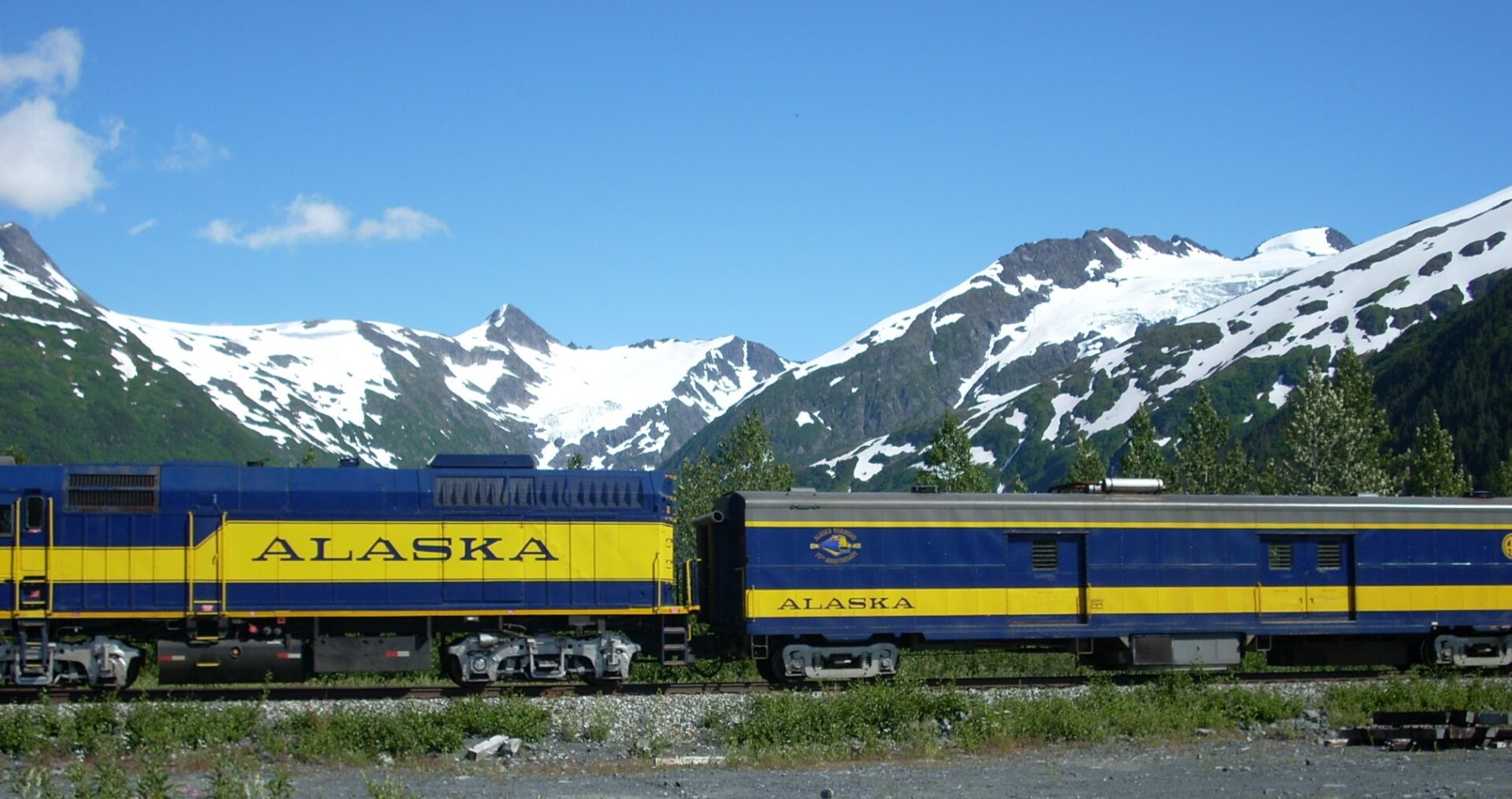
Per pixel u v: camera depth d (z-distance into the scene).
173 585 29.17
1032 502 32.59
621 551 31.28
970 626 31.91
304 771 22.27
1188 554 33.19
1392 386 177.75
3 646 28.50
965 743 24.52
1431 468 89.12
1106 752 24.25
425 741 23.86
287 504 29.86
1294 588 33.72
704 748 24.80
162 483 29.39
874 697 26.20
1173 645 32.97
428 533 30.36
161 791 17.97
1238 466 94.38
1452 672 33.56
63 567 28.80
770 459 82.31
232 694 29.47
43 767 19.50
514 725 24.83
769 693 28.84
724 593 32.44
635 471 32.06
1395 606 34.19
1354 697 28.55
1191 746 24.80
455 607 30.31
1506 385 155.50
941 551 31.95
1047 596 32.38
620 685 30.98
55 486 28.94
